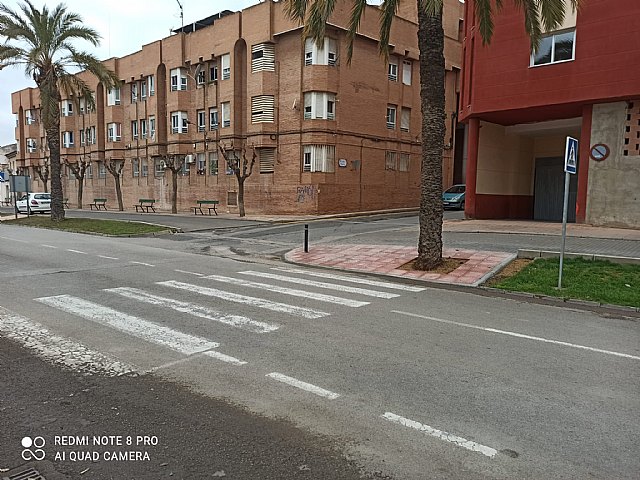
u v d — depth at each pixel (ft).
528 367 17.78
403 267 41.27
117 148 144.97
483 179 78.84
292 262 46.01
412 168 119.44
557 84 63.16
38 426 12.86
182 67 123.13
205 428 12.84
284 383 15.85
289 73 103.30
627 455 11.76
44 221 88.99
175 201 121.80
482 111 70.23
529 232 57.47
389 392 15.28
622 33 57.88
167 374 16.48
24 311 24.66
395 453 11.73
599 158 62.44
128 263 42.22
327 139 101.14
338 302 28.12
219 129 115.75
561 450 11.95
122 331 21.30
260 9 104.94
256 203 109.50
